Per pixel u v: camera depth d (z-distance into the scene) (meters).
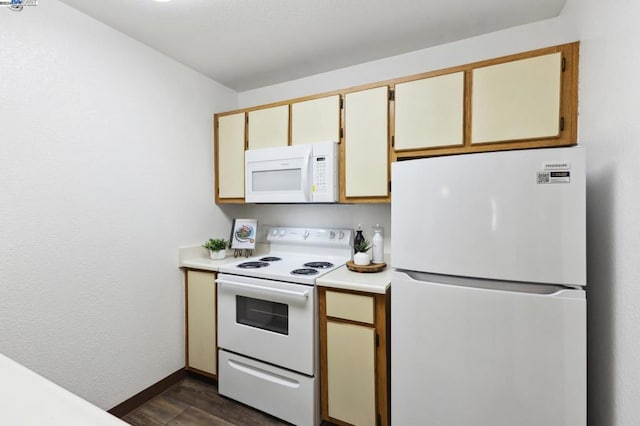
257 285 1.83
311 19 1.71
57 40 1.50
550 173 1.08
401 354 1.35
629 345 0.94
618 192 1.01
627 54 0.95
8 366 0.76
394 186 1.38
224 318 1.97
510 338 1.14
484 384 1.18
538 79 1.46
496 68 1.54
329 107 1.98
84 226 1.62
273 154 2.12
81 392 1.60
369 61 2.22
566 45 1.41
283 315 1.79
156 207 2.01
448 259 1.25
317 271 1.89
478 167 1.19
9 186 1.34
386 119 1.81
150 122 1.97
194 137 2.30
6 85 1.33
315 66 2.29
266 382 1.81
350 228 2.33
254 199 2.22
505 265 1.14
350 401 1.63
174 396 2.00
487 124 1.56
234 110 2.53
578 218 1.05
